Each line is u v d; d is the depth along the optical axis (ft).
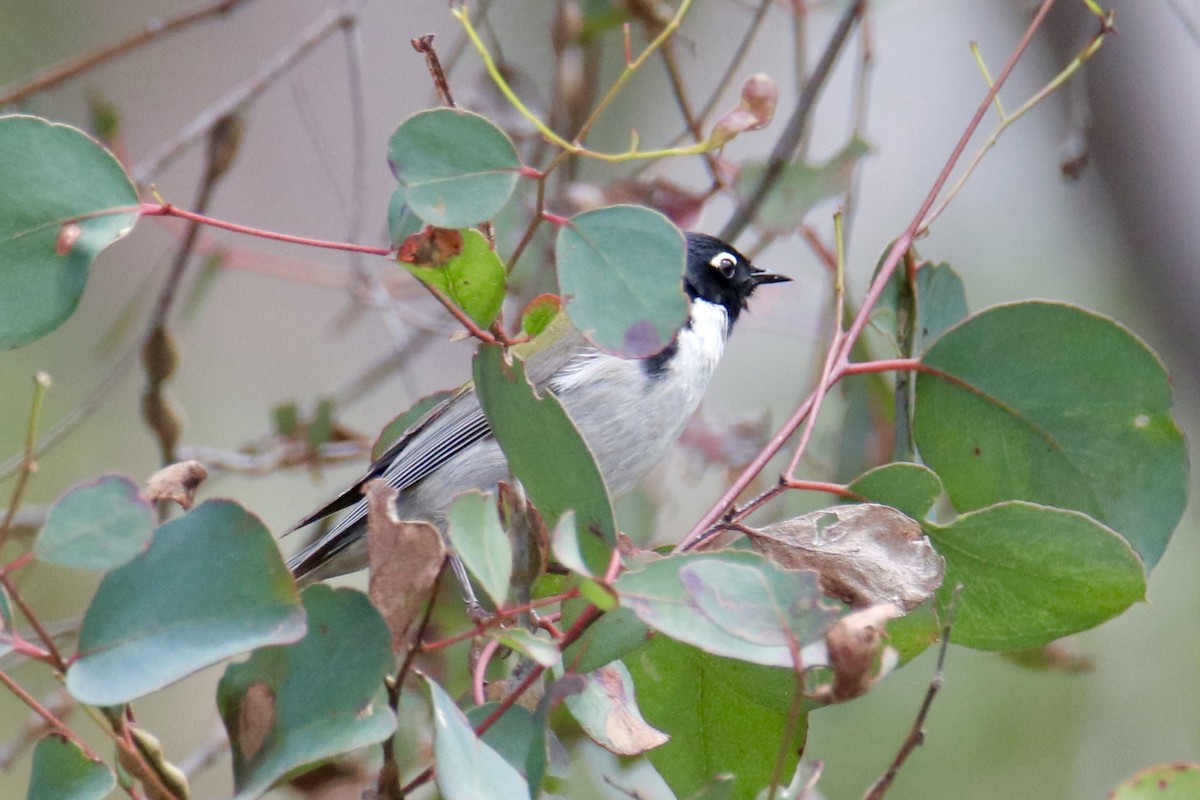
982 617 23.57
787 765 22.98
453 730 17.80
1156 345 48.73
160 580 18.37
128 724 20.26
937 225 51.01
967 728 41.75
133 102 54.34
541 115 38.37
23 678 43.01
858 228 51.21
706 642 17.79
